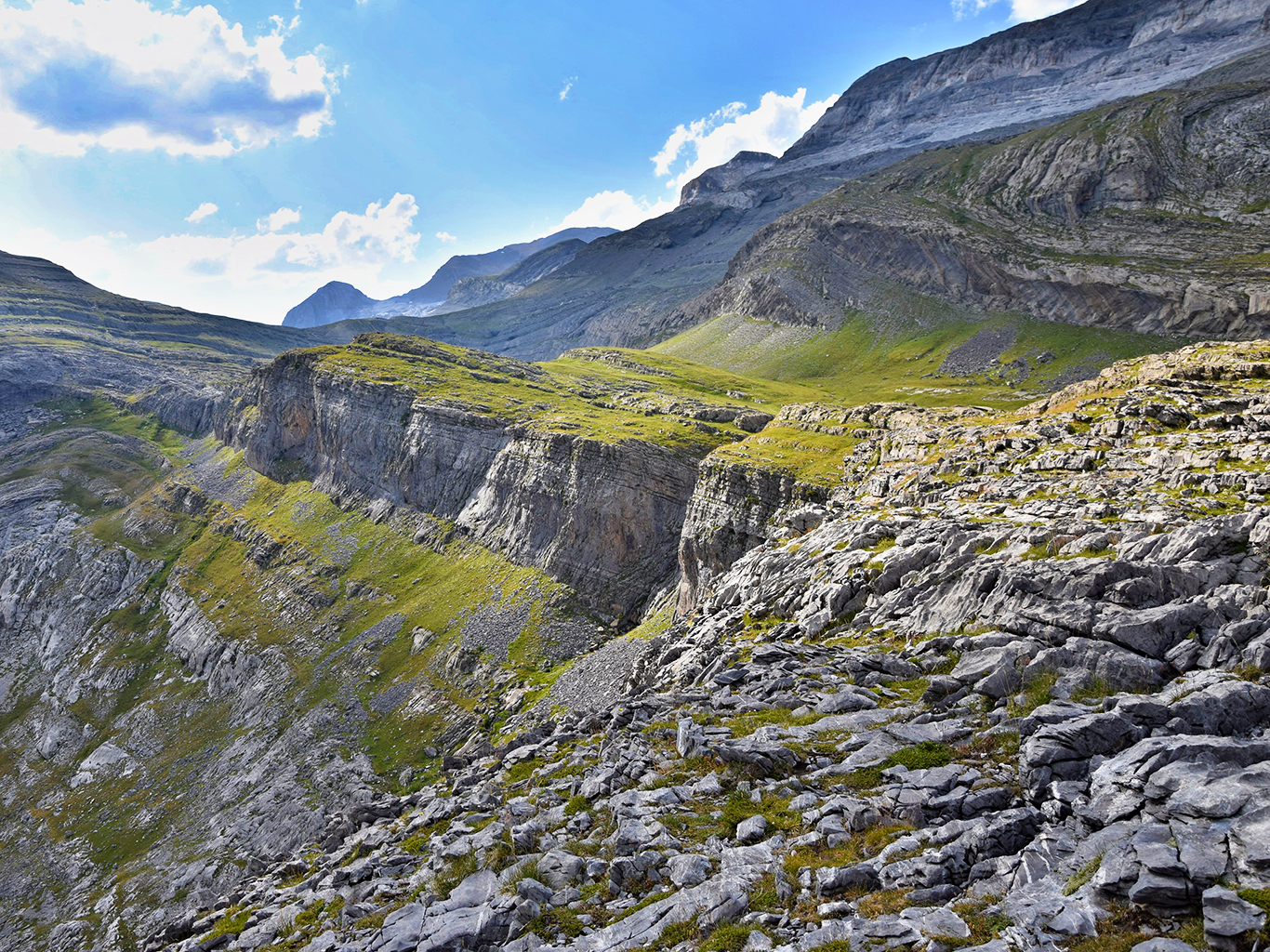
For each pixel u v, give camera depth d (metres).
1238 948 12.19
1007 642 28.48
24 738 160.00
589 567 139.75
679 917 18.52
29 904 107.81
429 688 124.06
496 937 20.59
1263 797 15.03
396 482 197.75
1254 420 45.12
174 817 117.44
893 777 22.27
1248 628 22.30
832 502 72.56
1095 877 14.86
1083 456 49.78
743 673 35.84
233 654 157.12
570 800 27.95
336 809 101.94
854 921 16.22
